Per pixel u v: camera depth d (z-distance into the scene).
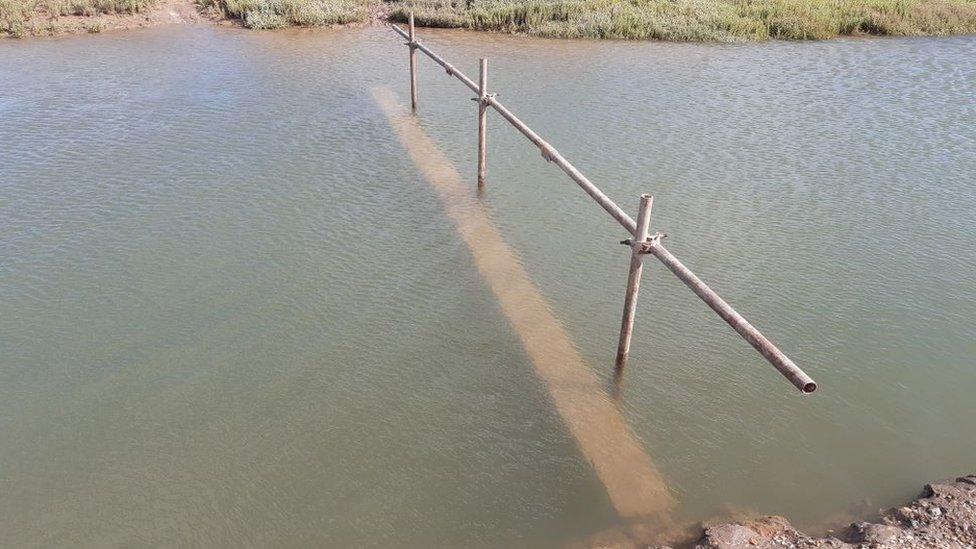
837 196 9.63
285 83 14.41
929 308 7.21
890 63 16.12
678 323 7.02
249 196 9.56
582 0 20.38
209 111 12.70
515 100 13.39
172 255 8.12
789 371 4.31
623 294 7.52
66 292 7.44
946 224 8.92
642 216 5.67
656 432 5.67
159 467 5.38
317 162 10.67
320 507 5.04
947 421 5.76
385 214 9.14
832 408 5.89
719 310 4.93
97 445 5.58
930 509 4.71
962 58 16.61
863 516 4.88
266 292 7.47
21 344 6.66
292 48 17.17
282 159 10.75
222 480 5.26
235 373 6.32
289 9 19.75
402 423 5.77
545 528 4.85
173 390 6.13
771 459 5.40
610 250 8.36
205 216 9.00
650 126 12.09
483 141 9.80
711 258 8.06
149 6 19.47
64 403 5.99
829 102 13.39
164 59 15.91
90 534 4.84
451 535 4.81
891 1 21.02
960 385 6.15
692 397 6.04
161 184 9.85
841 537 4.61
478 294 7.47
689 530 4.77
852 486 5.15
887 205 9.41
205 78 14.59
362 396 6.06
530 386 6.17
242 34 18.45
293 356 6.53
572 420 5.76
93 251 8.17
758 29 18.56
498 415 5.86
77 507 5.05
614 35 18.56
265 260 8.05
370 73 15.25
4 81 14.05
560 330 6.86
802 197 9.59
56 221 8.80
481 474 5.30
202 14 19.91
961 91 14.06
